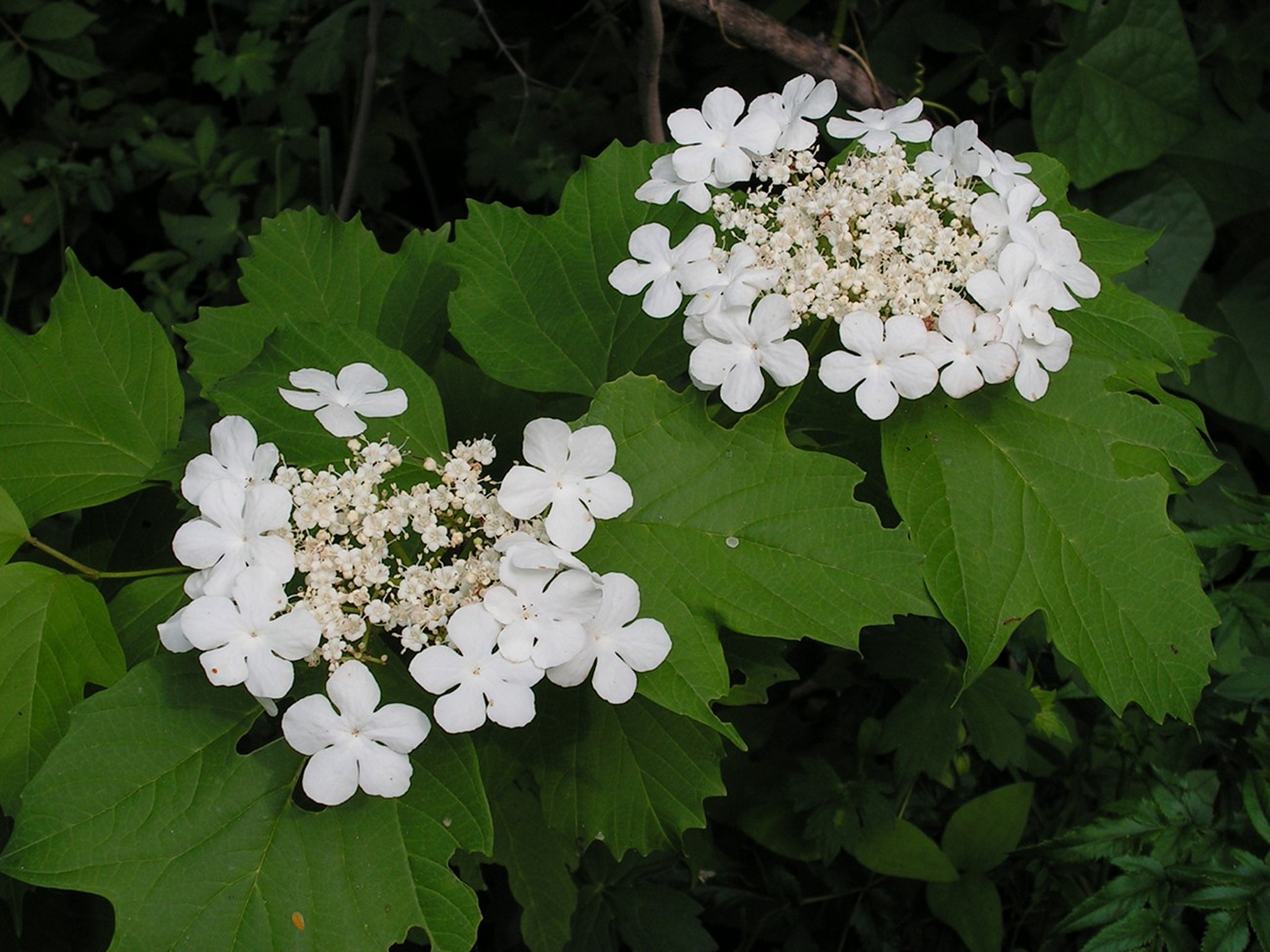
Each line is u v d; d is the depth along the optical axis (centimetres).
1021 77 46
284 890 21
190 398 51
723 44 53
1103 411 25
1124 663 23
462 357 33
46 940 31
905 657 34
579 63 57
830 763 39
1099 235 29
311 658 21
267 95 60
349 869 21
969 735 39
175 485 26
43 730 23
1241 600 35
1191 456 25
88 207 61
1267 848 32
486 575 22
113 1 64
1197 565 24
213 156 60
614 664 22
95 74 61
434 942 21
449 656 21
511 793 32
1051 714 38
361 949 21
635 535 24
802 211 25
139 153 59
